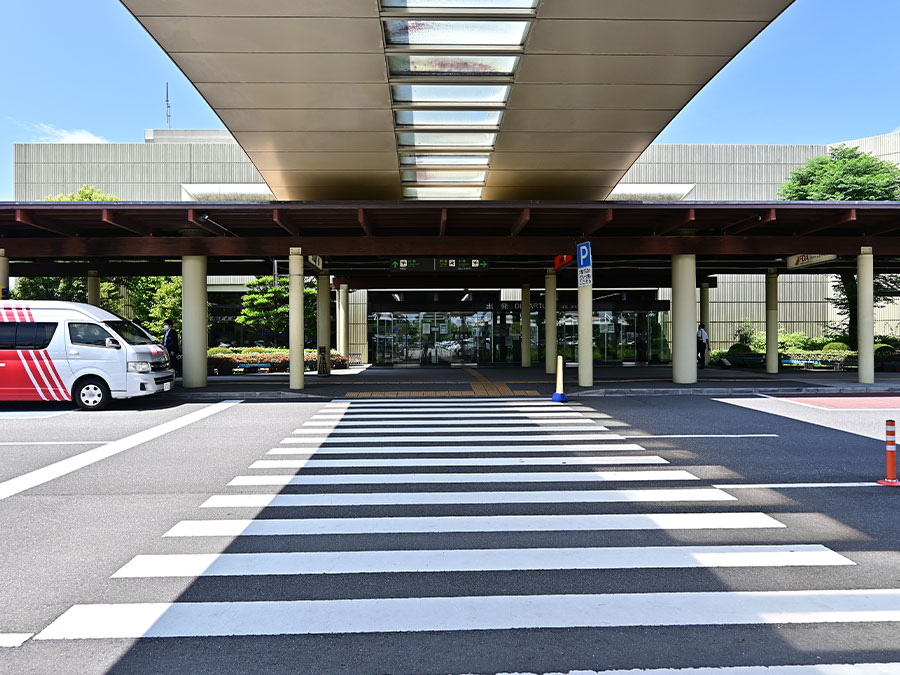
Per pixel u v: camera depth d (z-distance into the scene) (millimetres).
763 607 3664
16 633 3381
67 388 12820
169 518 5441
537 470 7273
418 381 19453
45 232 16266
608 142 13992
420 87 11266
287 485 6602
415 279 27328
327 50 9844
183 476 7016
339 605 3719
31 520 5387
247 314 30562
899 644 3229
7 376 12695
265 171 15883
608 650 3180
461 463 7672
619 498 6062
